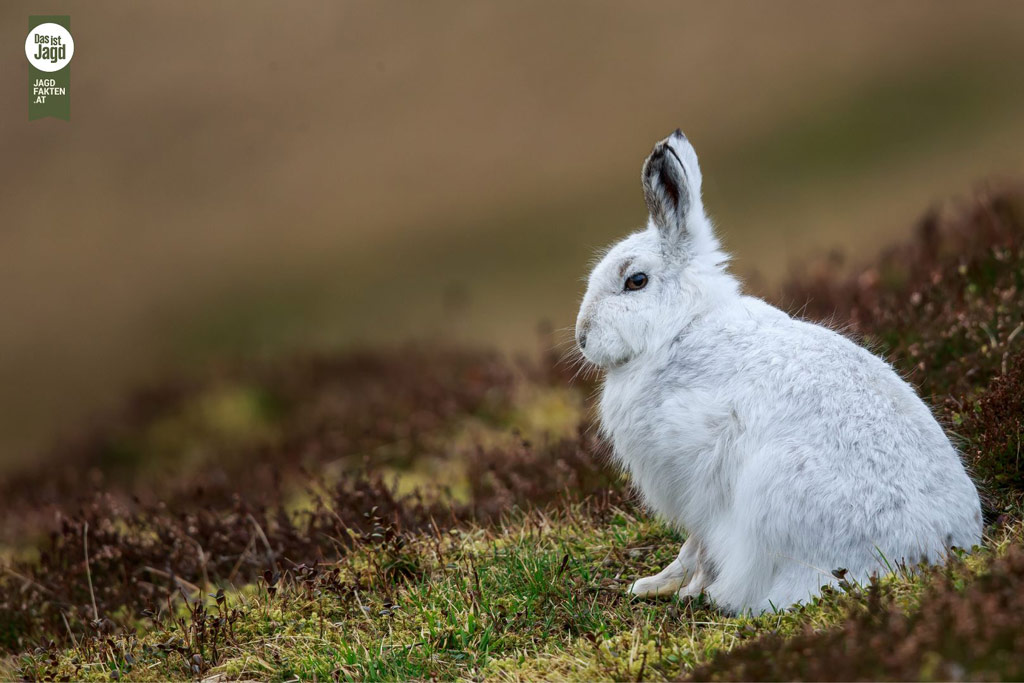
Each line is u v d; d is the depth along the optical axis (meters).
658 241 15.32
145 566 19.78
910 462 12.92
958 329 19.19
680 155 15.07
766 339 14.15
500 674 13.09
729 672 10.95
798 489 12.80
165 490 26.28
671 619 14.16
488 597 14.88
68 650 15.76
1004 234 22.70
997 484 15.30
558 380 27.59
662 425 14.37
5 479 30.95
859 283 24.34
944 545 12.58
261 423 32.78
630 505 18.31
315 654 14.27
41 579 20.09
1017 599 10.31
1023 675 9.30
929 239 24.80
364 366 35.38
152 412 34.53
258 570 18.41
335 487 21.44
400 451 26.42
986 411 16.06
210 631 15.12
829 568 12.64
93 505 22.72
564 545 16.72
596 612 14.59
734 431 13.65
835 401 13.23
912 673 9.63
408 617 14.88
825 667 10.14
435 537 17.83
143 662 14.79
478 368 30.06
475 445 24.30
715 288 15.00
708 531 14.28
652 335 14.84
